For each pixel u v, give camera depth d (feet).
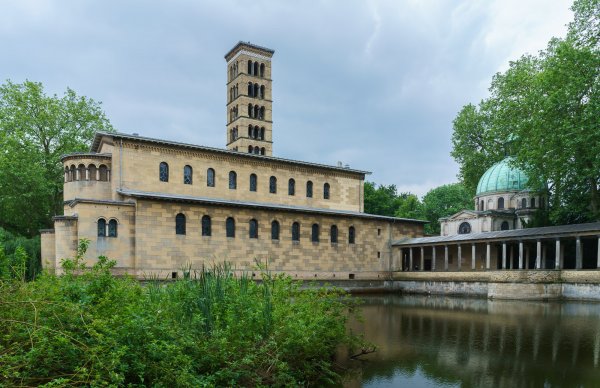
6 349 29.78
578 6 161.48
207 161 185.37
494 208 252.83
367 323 91.76
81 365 30.42
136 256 150.51
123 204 151.23
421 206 400.47
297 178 209.97
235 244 171.94
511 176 247.70
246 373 41.57
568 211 181.68
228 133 266.16
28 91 202.59
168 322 40.14
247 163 195.93
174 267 157.28
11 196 190.39
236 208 173.68
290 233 187.42
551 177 167.22
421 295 185.37
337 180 222.89
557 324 87.86
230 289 53.52
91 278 42.27
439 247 232.53
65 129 212.23
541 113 161.79
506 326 85.92
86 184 165.99
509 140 215.31
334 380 49.24
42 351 29.32
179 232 160.35
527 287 148.66
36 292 36.37
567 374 50.85
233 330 43.75
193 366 38.14
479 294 168.66
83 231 144.36
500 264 217.97
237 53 256.73
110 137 168.96
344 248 203.92
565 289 148.66
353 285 200.23
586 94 153.17
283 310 50.42
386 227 220.02
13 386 27.17
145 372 33.71
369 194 353.51
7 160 184.65
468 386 46.78
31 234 215.10
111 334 33.01
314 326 50.08
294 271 186.50
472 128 260.01
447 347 65.98
